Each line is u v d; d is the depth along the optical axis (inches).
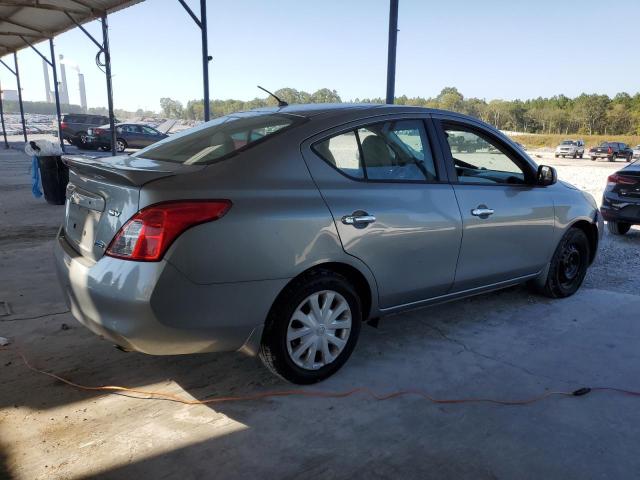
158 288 95.4
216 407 112.8
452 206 139.3
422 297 140.4
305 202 112.0
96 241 106.3
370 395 118.9
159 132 1024.2
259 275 105.6
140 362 132.7
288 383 122.4
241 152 111.7
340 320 123.4
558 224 173.3
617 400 119.0
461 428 106.9
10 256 229.6
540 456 98.3
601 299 187.0
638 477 93.0
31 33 770.8
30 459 94.2
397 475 92.4
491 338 151.5
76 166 115.6
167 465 93.6
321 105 138.6
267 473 92.2
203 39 403.5
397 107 138.1
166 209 96.0
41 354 135.4
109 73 564.4
